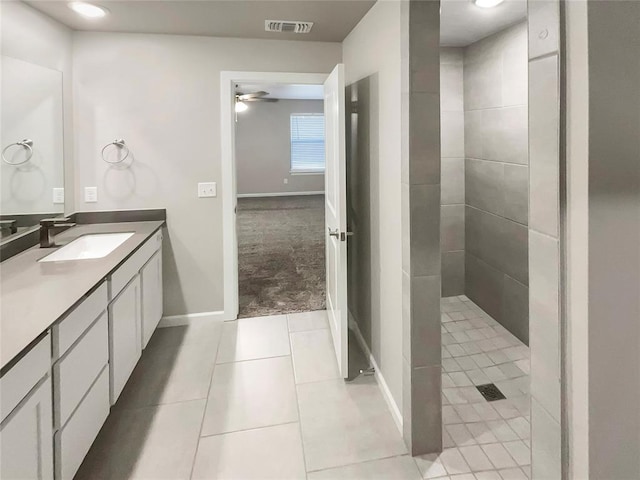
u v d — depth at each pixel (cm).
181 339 302
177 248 320
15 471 115
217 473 176
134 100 301
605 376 81
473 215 351
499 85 300
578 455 84
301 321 334
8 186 222
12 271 184
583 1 77
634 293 81
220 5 240
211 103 310
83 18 263
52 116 265
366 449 189
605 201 79
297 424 207
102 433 200
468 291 369
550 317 88
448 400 227
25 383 119
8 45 221
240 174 1102
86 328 163
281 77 314
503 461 181
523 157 281
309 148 1131
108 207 306
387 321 222
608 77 78
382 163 221
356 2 229
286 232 689
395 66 192
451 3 238
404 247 182
